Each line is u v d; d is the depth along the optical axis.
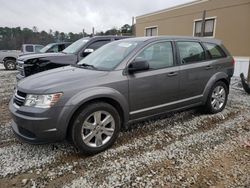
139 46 3.55
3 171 2.76
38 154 3.14
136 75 3.39
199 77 4.23
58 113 2.79
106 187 2.49
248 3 11.29
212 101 4.64
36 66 5.92
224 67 4.71
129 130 3.90
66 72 3.40
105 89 3.08
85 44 6.57
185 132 3.84
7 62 14.10
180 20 15.91
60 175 2.70
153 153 3.17
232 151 3.23
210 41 4.62
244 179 2.61
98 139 3.12
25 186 2.51
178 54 3.95
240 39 11.93
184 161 2.98
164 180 2.60
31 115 2.75
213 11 13.27
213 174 2.71
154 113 3.73
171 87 3.82
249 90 6.52
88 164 2.92
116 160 3.01
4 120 4.44
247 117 4.55
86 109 2.96
